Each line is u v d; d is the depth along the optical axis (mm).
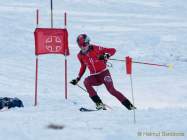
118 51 56156
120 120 18172
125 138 13789
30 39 60125
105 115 19844
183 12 88875
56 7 88438
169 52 56312
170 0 101125
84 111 22344
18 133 14570
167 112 20203
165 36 65188
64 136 14266
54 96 32719
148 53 55812
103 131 15211
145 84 39188
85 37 25375
